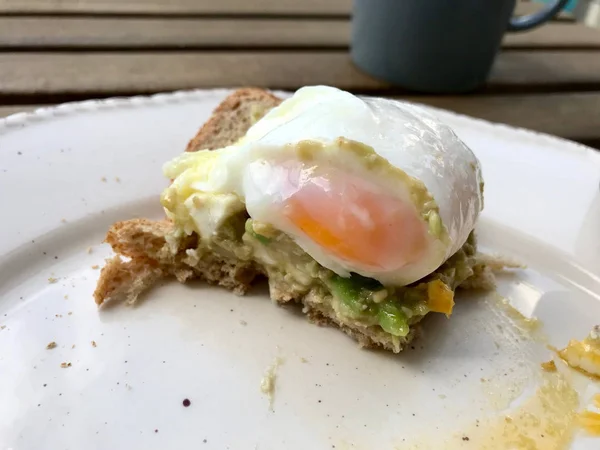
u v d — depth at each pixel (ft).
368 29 0.72
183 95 0.59
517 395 0.38
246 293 0.44
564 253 0.48
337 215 0.38
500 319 0.43
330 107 0.41
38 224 0.44
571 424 0.36
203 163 0.44
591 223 0.51
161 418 0.34
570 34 0.96
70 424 0.33
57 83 0.62
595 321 0.44
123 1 0.86
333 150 0.38
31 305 0.40
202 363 0.38
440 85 0.73
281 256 0.42
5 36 0.70
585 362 0.39
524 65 0.83
